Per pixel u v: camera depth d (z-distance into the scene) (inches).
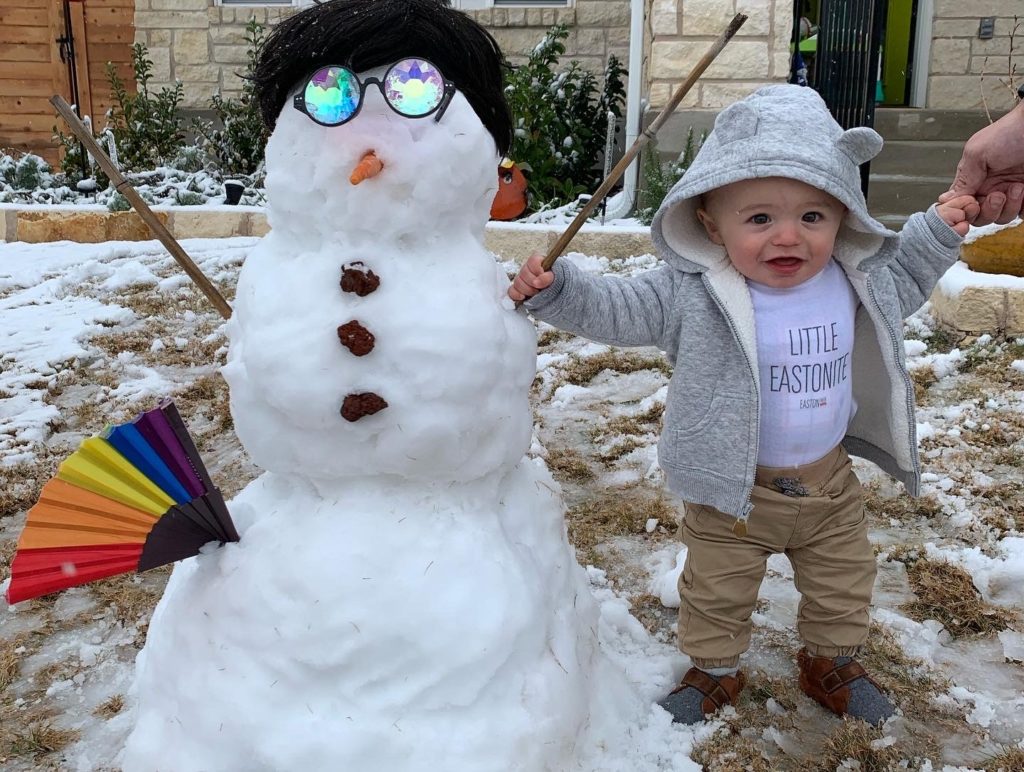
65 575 67.9
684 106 292.5
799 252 77.5
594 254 257.3
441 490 71.1
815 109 79.3
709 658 86.4
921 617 105.5
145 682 74.0
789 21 284.0
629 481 144.2
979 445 148.5
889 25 378.9
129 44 447.5
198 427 168.2
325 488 70.8
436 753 64.9
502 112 71.5
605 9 373.1
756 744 84.4
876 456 90.5
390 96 63.8
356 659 65.5
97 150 70.8
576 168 342.6
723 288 81.2
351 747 64.2
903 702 90.1
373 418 64.9
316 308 64.8
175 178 355.9
